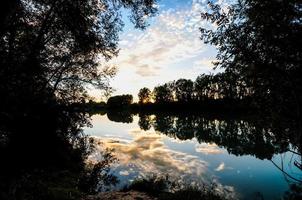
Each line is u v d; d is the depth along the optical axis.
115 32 11.91
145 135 38.25
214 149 25.64
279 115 4.02
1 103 6.45
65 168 11.39
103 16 11.09
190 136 36.78
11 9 6.67
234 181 14.07
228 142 30.05
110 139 33.03
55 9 8.91
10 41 6.71
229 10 4.32
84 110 9.79
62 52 11.72
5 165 6.86
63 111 8.45
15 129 6.79
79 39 10.25
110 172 15.57
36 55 7.48
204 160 20.25
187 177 14.99
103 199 9.66
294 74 3.76
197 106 102.50
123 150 24.44
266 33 3.81
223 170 16.73
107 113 117.69
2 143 6.92
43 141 7.61
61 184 9.95
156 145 28.55
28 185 7.62
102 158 18.44
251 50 4.05
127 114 107.94
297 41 3.66
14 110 6.61
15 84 6.62
